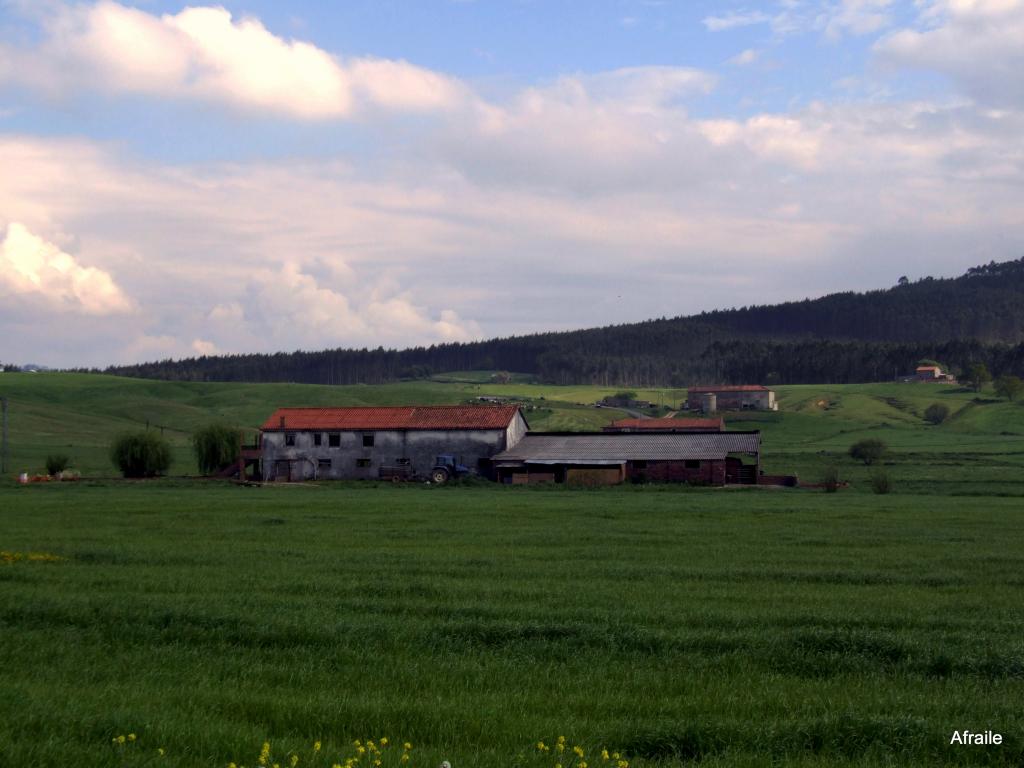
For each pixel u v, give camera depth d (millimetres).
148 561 31844
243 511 55562
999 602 24594
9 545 36375
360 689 15578
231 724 13211
